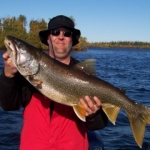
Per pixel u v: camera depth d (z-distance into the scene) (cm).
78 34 130
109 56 1936
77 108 115
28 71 111
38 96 117
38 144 113
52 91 114
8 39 109
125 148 215
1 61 987
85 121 113
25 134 116
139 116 129
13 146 212
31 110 116
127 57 1938
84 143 119
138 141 126
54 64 115
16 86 111
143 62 1416
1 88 108
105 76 726
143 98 427
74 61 131
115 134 243
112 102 123
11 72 107
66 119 116
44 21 2559
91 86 119
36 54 112
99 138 165
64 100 115
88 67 120
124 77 720
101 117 119
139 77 731
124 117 287
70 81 116
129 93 473
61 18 124
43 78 113
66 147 114
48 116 115
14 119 285
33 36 2103
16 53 108
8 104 111
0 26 2241
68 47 126
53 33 124
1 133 238
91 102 113
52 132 114
